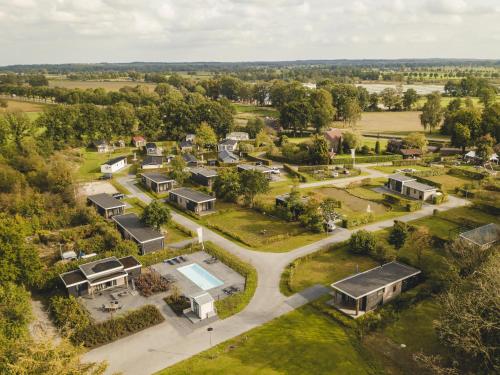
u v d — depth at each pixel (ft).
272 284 175.63
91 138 461.37
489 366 106.93
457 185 320.09
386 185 321.52
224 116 514.27
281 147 431.84
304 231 232.53
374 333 141.28
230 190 284.82
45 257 201.98
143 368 126.41
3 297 139.44
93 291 169.27
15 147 329.52
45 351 89.81
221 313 154.40
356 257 200.54
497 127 415.85
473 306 113.09
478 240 191.93
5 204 245.65
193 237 226.58
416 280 172.35
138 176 347.77
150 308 151.23
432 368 115.96
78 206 252.21
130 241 199.93
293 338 139.64
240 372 123.75
